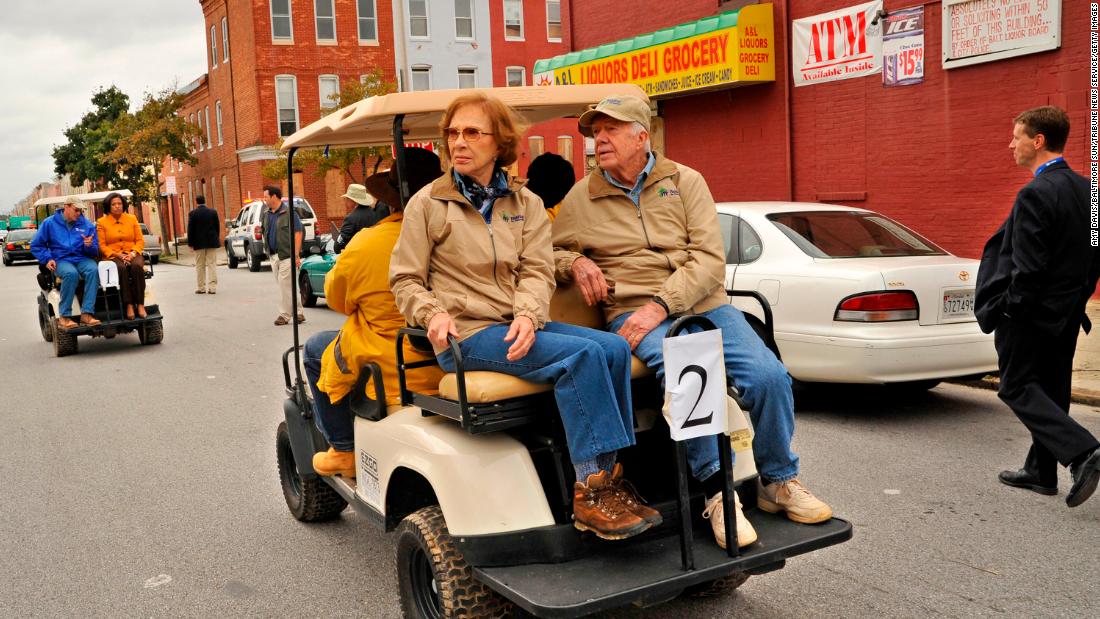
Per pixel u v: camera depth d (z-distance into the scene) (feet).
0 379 35.24
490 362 10.98
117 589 14.78
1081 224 15.49
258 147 117.19
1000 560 14.34
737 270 24.08
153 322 41.96
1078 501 15.76
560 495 11.16
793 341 22.59
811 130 45.83
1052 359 16.31
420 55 117.08
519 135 11.41
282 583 14.82
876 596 13.26
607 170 12.61
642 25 55.98
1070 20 34.50
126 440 24.63
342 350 13.53
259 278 77.51
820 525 11.30
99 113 169.48
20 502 19.54
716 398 10.23
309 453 16.52
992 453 20.01
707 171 52.39
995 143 37.91
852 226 24.71
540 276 11.48
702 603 13.28
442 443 11.20
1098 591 13.14
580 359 10.36
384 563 15.56
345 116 13.19
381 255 13.01
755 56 46.52
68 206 39.88
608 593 9.61
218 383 32.40
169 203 171.22
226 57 130.52
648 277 12.44
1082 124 34.55
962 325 21.97
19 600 14.46
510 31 119.85
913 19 40.22
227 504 18.93
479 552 10.34
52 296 40.65
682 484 10.10
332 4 118.01
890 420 23.06
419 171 13.15
